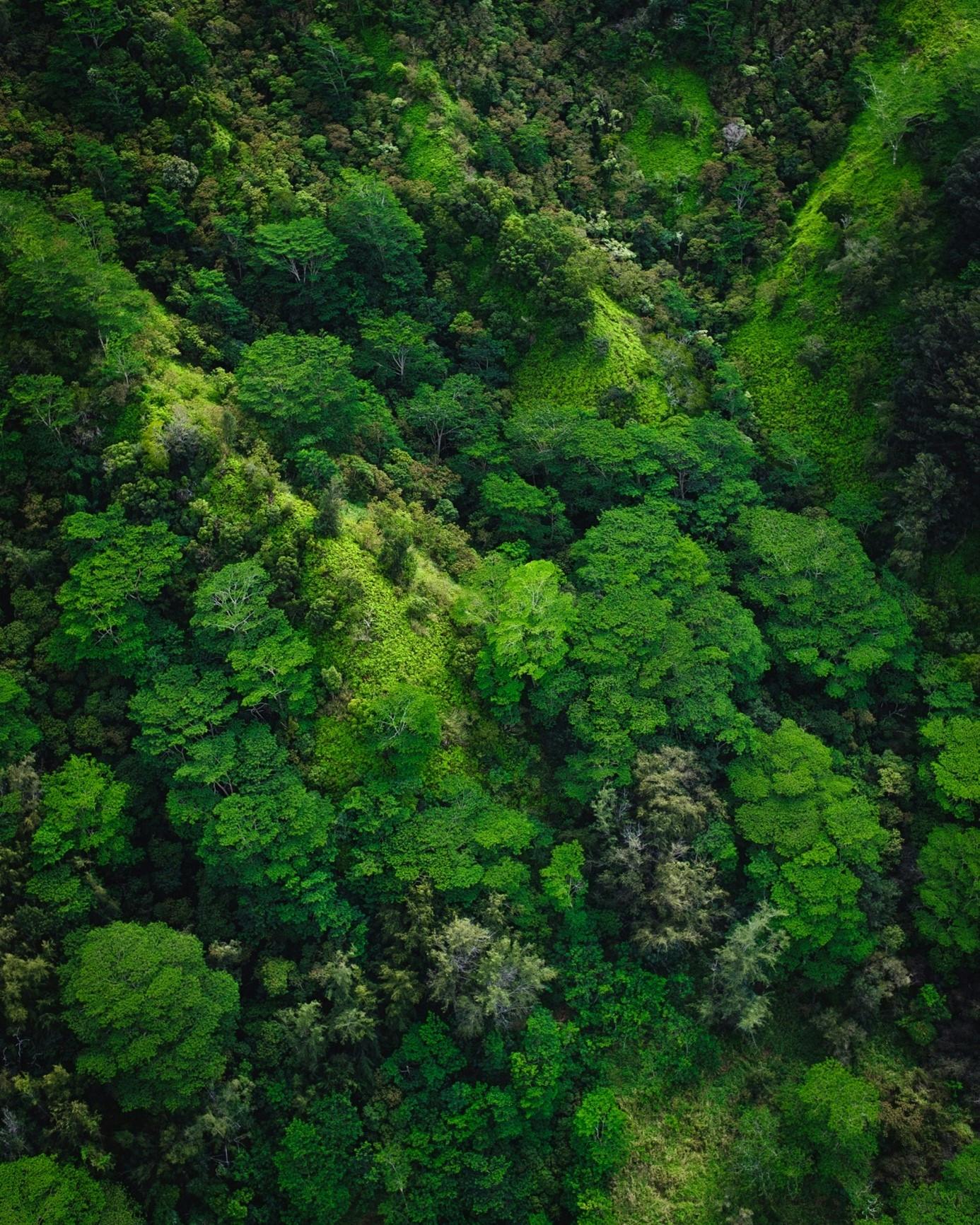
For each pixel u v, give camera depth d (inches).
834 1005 2477.9
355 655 2503.7
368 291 3260.3
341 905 2269.9
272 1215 2128.4
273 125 3435.0
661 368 3331.7
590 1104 2225.6
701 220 3678.6
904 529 2925.7
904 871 2556.6
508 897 2390.5
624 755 2504.9
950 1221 2085.4
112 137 3154.5
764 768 2593.5
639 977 2421.3
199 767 2295.8
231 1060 2153.1
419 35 3678.6
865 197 3412.9
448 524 2910.9
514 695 2551.7
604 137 3821.4
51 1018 2081.7
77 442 2628.0
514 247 3289.9
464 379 3139.8
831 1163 2224.4
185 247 3127.5
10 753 2295.8
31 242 2682.1
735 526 3036.4
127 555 2491.4
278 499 2630.4
